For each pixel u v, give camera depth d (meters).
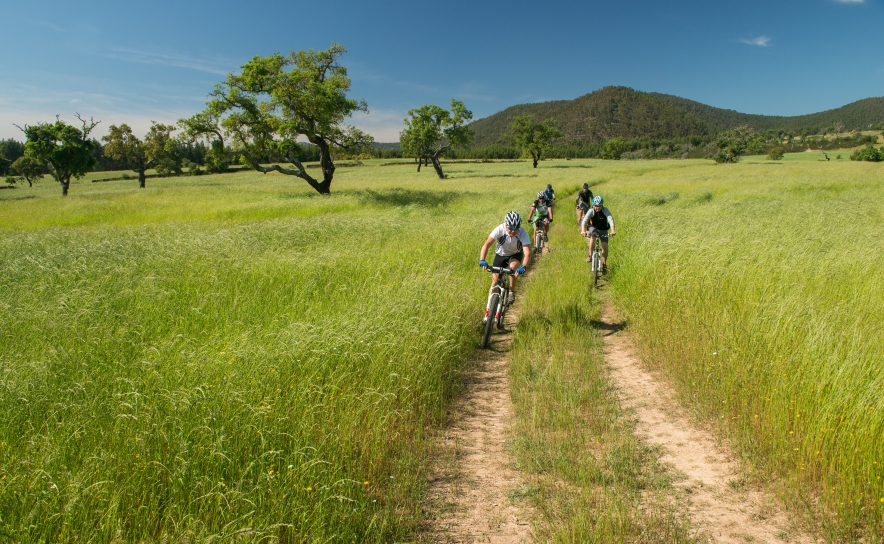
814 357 3.88
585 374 5.02
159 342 5.06
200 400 3.46
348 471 3.16
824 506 2.88
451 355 5.40
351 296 6.90
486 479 3.38
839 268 6.45
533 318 6.89
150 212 24.28
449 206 24.05
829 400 3.39
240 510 2.72
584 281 9.12
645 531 2.74
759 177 40.84
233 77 30.22
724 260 6.87
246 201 28.67
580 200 14.17
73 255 9.27
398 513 2.96
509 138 93.88
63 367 4.30
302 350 4.38
